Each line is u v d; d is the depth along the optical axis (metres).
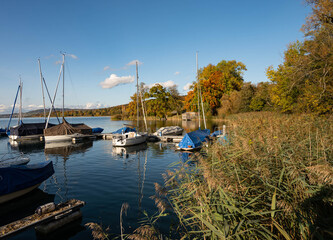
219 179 4.13
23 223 6.39
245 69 69.38
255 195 4.32
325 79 15.27
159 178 11.65
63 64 34.38
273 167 4.85
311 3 16.53
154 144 26.89
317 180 3.49
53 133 31.33
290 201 3.65
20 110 45.31
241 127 10.30
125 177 12.14
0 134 42.75
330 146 4.84
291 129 7.29
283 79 23.83
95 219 7.14
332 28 15.11
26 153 21.80
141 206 7.96
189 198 5.36
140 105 83.81
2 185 9.27
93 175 12.83
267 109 40.22
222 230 3.19
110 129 52.50
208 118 63.47
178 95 96.31
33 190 10.57
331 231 2.49
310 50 16.17
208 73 71.50
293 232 3.49
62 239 6.17
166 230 5.91
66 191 10.23
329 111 15.06
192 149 20.80
